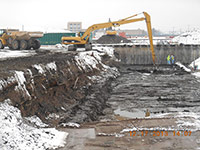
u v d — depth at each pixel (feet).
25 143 29.09
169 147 30.68
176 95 77.36
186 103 67.97
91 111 54.54
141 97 75.10
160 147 30.66
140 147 30.60
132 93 80.33
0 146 26.71
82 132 36.50
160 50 166.61
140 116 56.54
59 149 29.63
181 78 110.52
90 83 80.69
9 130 30.25
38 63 54.90
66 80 61.57
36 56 77.20
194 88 87.71
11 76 39.52
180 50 165.27
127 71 136.77
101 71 107.76
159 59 167.22
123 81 103.40
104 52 143.95
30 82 44.14
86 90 70.95
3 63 53.47
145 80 105.81
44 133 33.19
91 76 89.81
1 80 36.55
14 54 87.04
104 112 59.72
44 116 43.19
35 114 41.60
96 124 41.37
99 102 64.59
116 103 68.44
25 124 35.09
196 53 163.73
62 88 58.80
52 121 42.78
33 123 37.76
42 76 49.93
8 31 117.70
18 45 117.29
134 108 63.46
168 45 166.30
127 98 73.92
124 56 170.40
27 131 32.68
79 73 76.54
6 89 36.91
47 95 49.26
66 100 56.08
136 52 168.86
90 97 66.03
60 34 206.08
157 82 100.48
